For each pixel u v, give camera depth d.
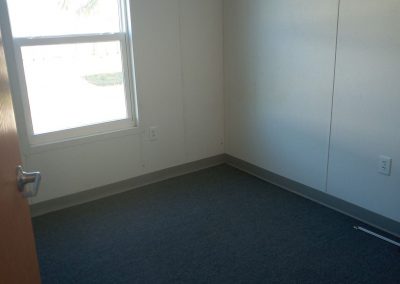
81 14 2.85
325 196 2.87
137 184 3.33
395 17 2.17
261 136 3.32
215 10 3.39
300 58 2.80
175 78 3.32
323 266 2.15
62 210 2.93
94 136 3.01
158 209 2.89
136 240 2.47
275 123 3.14
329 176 2.79
